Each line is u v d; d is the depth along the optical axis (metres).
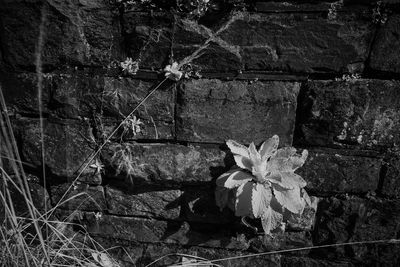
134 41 0.79
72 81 0.82
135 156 0.85
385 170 0.81
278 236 0.89
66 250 0.89
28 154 0.86
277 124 0.81
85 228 0.93
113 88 0.82
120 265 0.93
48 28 0.78
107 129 0.85
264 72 0.79
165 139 0.84
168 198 0.88
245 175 0.80
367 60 0.76
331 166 0.82
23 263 0.83
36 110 0.84
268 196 0.79
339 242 0.87
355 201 0.84
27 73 0.82
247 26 0.76
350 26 0.75
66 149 0.86
